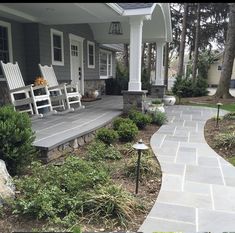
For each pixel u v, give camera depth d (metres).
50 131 4.71
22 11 6.54
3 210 2.46
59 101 7.54
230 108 10.29
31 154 3.47
